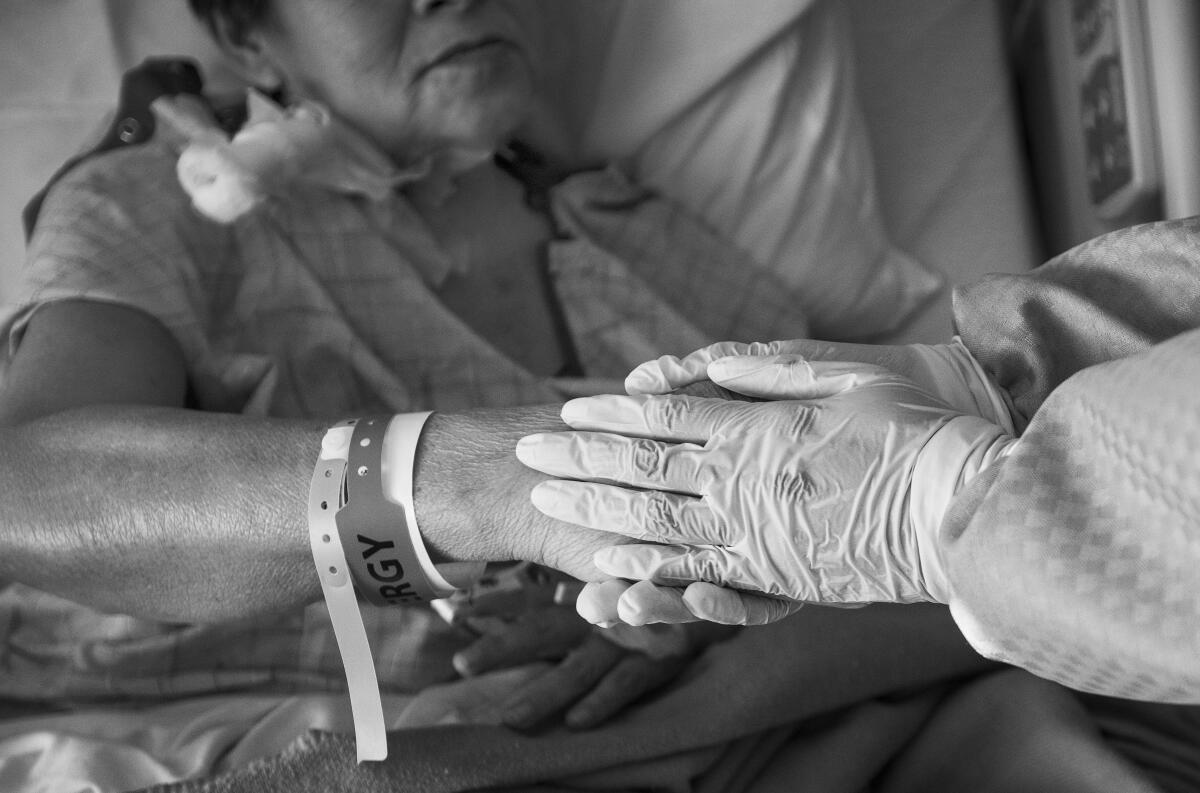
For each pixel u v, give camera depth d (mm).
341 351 1521
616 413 917
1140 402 654
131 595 1039
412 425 981
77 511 1021
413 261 1637
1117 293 1006
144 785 1151
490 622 1396
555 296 1759
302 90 1623
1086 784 1136
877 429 843
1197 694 641
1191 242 975
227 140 1475
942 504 795
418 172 1623
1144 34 1828
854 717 1297
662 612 848
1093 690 715
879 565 828
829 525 828
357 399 1526
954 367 1001
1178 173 1790
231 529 989
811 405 883
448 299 1691
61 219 1430
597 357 1729
